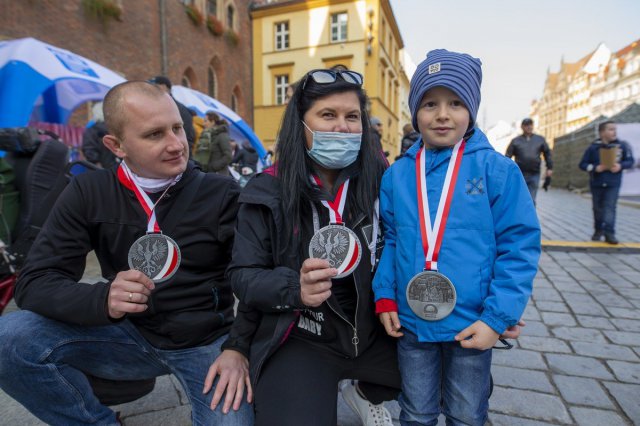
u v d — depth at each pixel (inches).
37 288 55.8
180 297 61.7
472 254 56.3
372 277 62.6
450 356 59.0
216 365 57.4
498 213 56.7
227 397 54.0
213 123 279.3
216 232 63.4
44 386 57.8
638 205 440.1
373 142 65.2
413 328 58.5
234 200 64.7
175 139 57.2
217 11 768.3
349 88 57.6
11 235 108.6
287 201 56.2
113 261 62.9
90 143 211.6
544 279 174.9
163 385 93.0
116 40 493.7
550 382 93.0
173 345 61.6
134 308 51.4
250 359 56.9
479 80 61.2
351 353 58.0
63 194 61.0
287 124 59.1
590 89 3297.2
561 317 131.0
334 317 57.6
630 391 88.7
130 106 54.1
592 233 290.5
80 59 272.1
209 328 62.6
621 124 541.0
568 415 81.2
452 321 55.8
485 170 57.8
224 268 66.3
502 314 52.0
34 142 110.5
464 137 62.7
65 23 421.4
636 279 172.9
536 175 294.0
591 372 96.9
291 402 51.3
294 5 904.3
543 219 367.9
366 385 68.5
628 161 234.2
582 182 703.7
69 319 53.7
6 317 58.3
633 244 236.7
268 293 50.6
